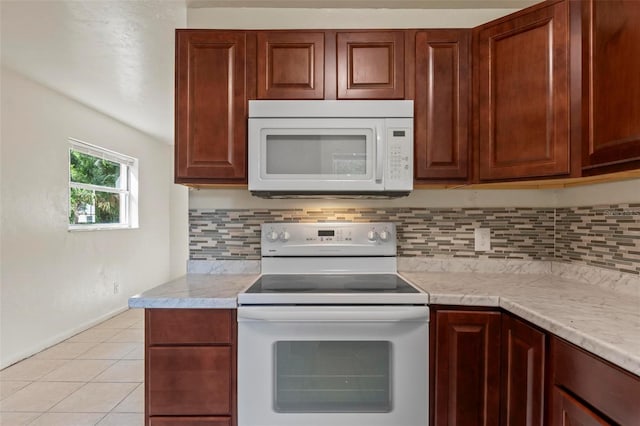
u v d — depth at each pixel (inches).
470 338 53.5
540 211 74.6
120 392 91.0
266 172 63.5
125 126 169.9
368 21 78.0
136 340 128.8
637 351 32.3
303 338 54.0
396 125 63.4
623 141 44.9
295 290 57.5
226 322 54.3
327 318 53.5
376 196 74.6
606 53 48.0
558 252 73.1
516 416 49.1
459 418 53.7
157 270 200.2
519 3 75.1
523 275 72.5
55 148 126.3
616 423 33.5
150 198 193.6
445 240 76.2
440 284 62.3
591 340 35.9
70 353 116.7
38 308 118.6
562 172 54.8
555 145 55.4
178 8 77.2
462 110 64.6
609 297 53.1
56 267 126.6
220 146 64.8
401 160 63.2
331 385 55.1
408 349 53.9
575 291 57.2
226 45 64.9
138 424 77.3
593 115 50.8
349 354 55.2
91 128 145.4
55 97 126.3
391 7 77.4
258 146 63.2
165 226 209.5
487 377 53.1
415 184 65.9
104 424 77.2
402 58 65.1
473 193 75.9
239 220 76.7
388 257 74.4
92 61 102.7
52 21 81.9
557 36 55.3
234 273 75.5
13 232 109.9
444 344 54.1
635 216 55.2
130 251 174.4
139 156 183.0
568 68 54.5
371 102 63.7
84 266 141.1
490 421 52.9
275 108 63.5
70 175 140.7
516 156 59.2
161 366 54.0
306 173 63.5
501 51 61.0
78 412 81.9
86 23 83.0
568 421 39.7
